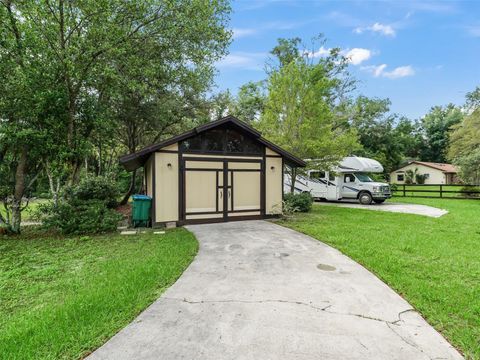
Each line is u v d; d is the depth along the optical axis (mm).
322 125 12141
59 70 7891
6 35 7203
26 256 5512
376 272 4516
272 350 2496
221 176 9445
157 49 10664
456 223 9078
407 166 32750
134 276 4215
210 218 9266
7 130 7109
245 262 5039
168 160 8711
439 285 3988
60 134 8188
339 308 3307
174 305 3361
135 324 2924
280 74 12625
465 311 3225
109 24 7969
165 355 2426
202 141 9188
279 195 10438
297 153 11703
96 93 9938
